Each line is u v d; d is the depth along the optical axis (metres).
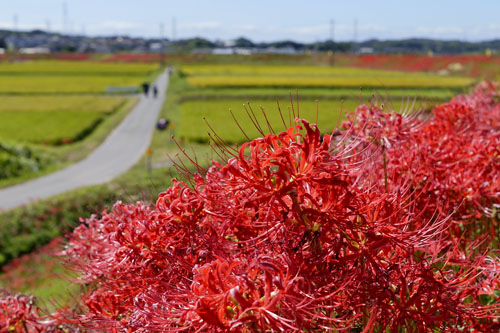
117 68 124.06
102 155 33.50
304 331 2.71
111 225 3.81
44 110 55.25
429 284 3.12
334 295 2.87
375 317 2.80
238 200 2.99
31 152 31.81
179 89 72.81
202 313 2.39
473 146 5.20
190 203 3.13
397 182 4.43
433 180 4.76
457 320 3.23
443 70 90.31
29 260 16.80
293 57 141.50
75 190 22.22
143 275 3.21
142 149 34.16
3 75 104.12
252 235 3.05
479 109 7.27
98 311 3.62
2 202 23.36
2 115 51.69
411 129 4.39
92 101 64.12
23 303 4.49
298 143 2.68
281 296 2.35
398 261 3.27
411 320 3.12
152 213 3.30
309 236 2.82
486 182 4.80
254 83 72.19
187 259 3.12
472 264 3.75
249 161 2.84
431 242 3.23
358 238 2.88
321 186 2.78
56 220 20.14
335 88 64.25
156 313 2.80
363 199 2.96
